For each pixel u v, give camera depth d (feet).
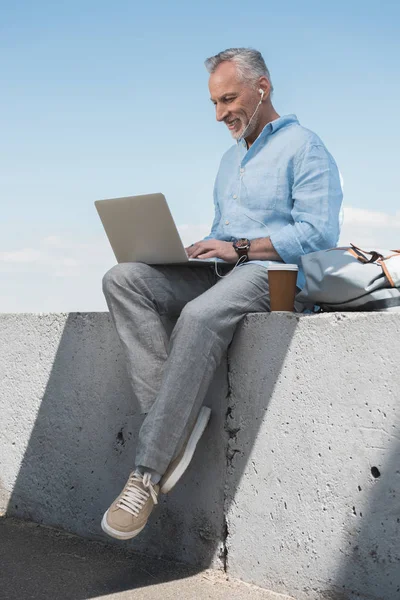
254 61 10.76
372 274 8.72
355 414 8.22
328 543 8.41
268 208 10.51
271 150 10.61
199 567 9.82
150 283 9.90
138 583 9.29
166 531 10.28
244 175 10.75
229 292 9.50
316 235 10.00
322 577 8.46
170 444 9.10
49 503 12.10
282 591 8.87
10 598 8.82
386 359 7.97
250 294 9.67
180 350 9.16
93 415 11.44
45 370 12.35
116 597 8.82
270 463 9.09
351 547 8.20
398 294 8.80
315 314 8.80
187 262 9.93
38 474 12.33
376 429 8.02
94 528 11.31
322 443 8.53
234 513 9.47
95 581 9.37
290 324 8.96
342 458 8.32
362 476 8.13
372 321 8.10
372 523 8.02
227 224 10.80
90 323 11.60
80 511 11.55
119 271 9.80
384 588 7.88
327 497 8.46
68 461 11.80
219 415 9.75
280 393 9.03
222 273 10.78
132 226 9.96
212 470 9.78
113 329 11.23
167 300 10.12
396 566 7.78
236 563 9.41
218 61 10.94
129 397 10.94
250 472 9.32
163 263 10.11
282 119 10.70
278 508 8.96
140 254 10.18
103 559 10.30
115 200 9.87
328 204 10.16
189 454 9.34
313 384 8.66
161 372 9.68
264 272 9.87
